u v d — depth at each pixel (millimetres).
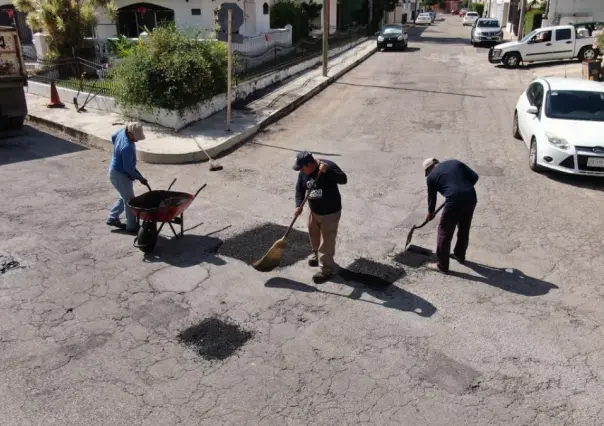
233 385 4406
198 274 6191
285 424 3996
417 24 56938
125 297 5699
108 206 8289
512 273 6223
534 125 9953
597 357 4777
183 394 4297
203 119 13336
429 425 4004
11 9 22781
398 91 17422
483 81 19031
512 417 4086
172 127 12398
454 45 32375
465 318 5344
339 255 6660
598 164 8805
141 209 6297
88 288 5867
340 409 4152
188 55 12648
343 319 5320
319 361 4707
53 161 10586
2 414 4059
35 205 8266
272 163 10508
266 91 16734
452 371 4590
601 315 5406
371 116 14219
